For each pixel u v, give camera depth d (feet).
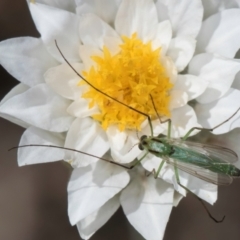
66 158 0.44
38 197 0.58
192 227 0.58
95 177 0.45
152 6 0.44
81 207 0.44
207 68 0.45
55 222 0.58
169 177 0.45
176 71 0.44
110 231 0.58
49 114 0.44
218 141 0.46
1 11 0.57
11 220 0.58
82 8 0.45
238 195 0.58
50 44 0.44
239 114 0.45
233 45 0.45
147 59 0.44
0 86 0.57
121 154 0.44
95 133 0.44
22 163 0.44
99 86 0.44
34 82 0.44
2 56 0.44
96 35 0.45
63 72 0.44
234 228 0.58
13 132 0.58
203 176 0.45
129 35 0.45
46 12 0.44
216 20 0.45
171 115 0.45
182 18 0.45
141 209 0.45
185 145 0.45
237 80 0.45
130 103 0.44
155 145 0.44
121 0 0.45
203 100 0.45
